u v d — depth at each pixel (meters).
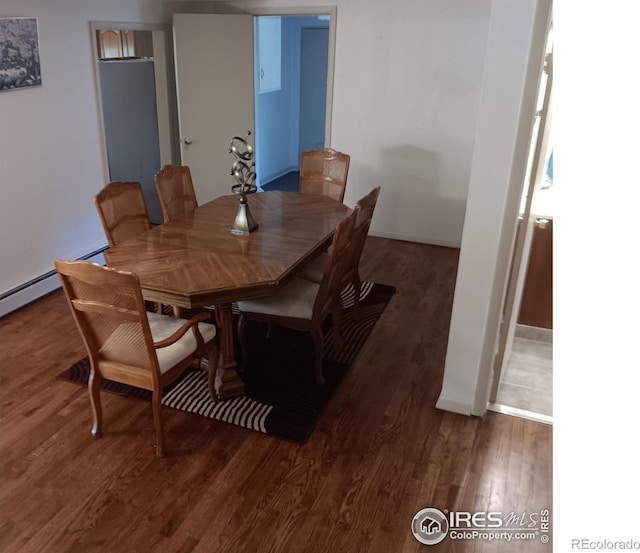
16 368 3.23
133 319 2.29
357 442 2.69
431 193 5.25
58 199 4.27
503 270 2.59
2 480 2.41
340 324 3.48
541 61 2.25
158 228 3.32
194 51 5.25
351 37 5.02
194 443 2.66
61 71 4.14
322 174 4.57
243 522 2.23
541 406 2.99
